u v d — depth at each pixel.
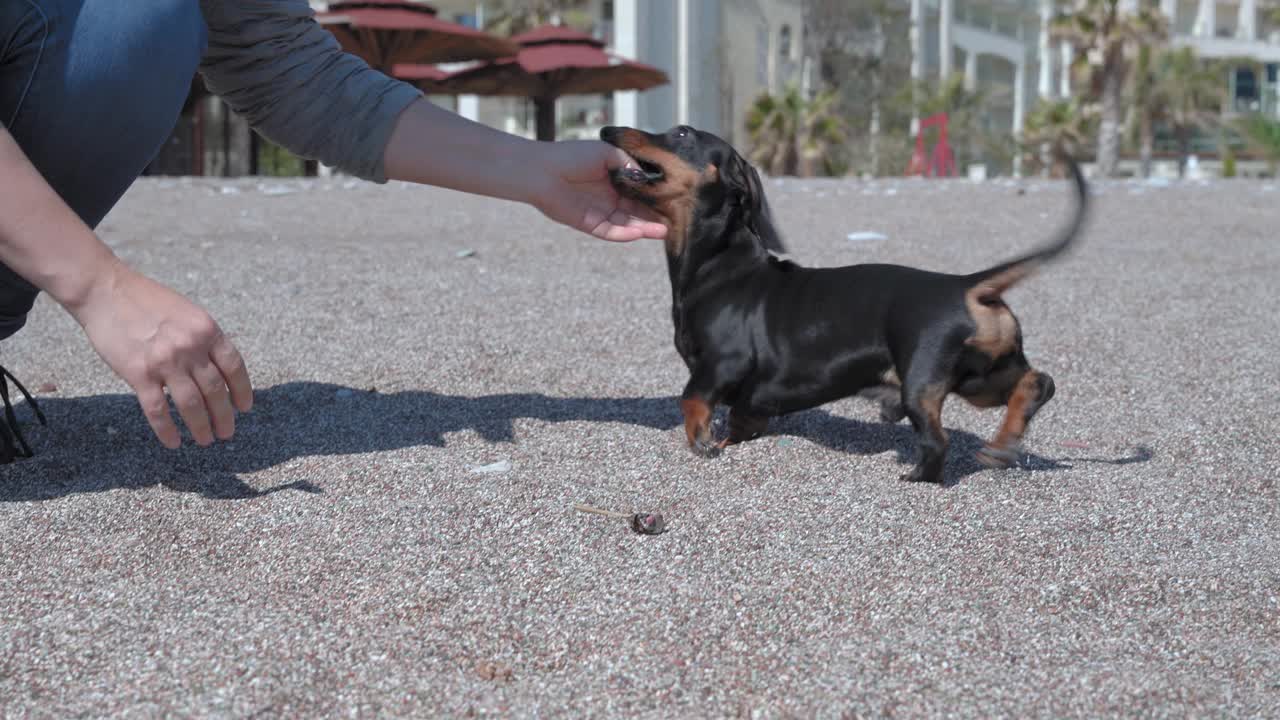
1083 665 1.73
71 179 2.27
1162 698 1.62
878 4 43.66
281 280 5.59
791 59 42.53
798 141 32.09
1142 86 38.59
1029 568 2.09
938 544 2.20
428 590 1.98
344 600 1.95
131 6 2.18
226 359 1.87
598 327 4.47
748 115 32.50
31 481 2.54
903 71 44.28
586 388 3.52
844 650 1.77
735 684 1.67
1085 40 29.48
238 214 9.30
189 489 2.49
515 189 2.75
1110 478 2.64
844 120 39.53
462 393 3.43
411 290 5.32
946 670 1.71
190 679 1.67
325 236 7.65
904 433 3.05
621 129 2.84
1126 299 5.11
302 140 2.71
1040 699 1.62
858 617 1.89
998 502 2.44
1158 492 2.54
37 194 1.76
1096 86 30.41
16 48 2.10
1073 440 3.00
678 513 2.36
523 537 2.22
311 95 2.65
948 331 2.45
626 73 22.36
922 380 2.48
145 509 2.36
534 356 3.95
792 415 3.21
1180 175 39.47
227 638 1.80
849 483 2.56
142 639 1.80
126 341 1.80
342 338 4.22
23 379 3.53
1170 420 3.17
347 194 11.91
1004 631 1.84
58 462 2.67
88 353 3.90
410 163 2.73
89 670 1.70
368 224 8.53
